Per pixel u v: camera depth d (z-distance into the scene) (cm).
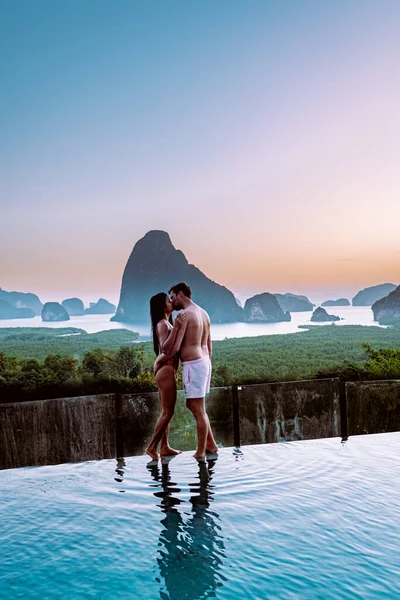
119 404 503
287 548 292
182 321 461
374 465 446
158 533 317
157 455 481
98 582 264
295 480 409
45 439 486
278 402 545
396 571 263
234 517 337
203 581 261
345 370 930
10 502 379
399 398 577
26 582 266
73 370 1673
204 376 472
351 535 305
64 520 343
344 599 240
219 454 496
